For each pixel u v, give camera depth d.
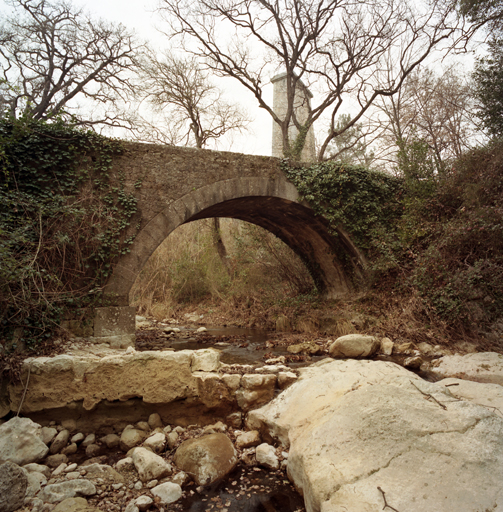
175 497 3.47
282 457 4.02
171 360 5.01
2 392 4.73
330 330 10.63
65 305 6.86
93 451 4.45
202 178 8.67
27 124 6.91
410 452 2.86
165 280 17.34
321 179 10.11
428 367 6.92
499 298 7.93
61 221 6.87
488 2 11.25
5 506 3.10
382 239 10.33
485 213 8.61
